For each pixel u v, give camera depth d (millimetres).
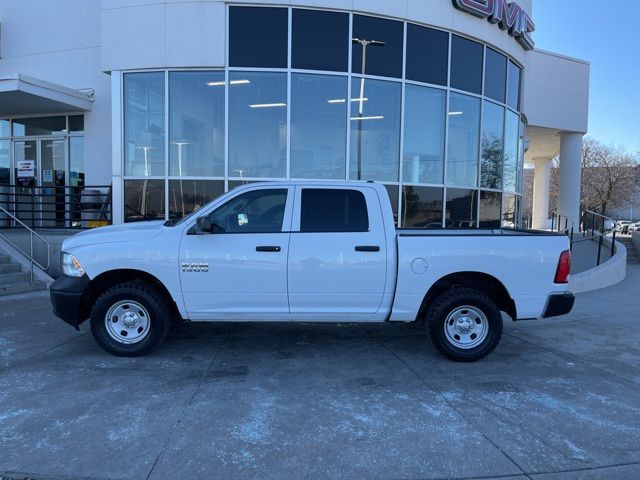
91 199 13172
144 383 4641
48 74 13414
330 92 10672
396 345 6043
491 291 5625
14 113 13625
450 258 5281
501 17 12242
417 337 6422
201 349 5746
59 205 13719
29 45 13523
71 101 12477
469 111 12148
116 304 5305
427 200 11586
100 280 5402
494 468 3281
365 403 4277
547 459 3408
